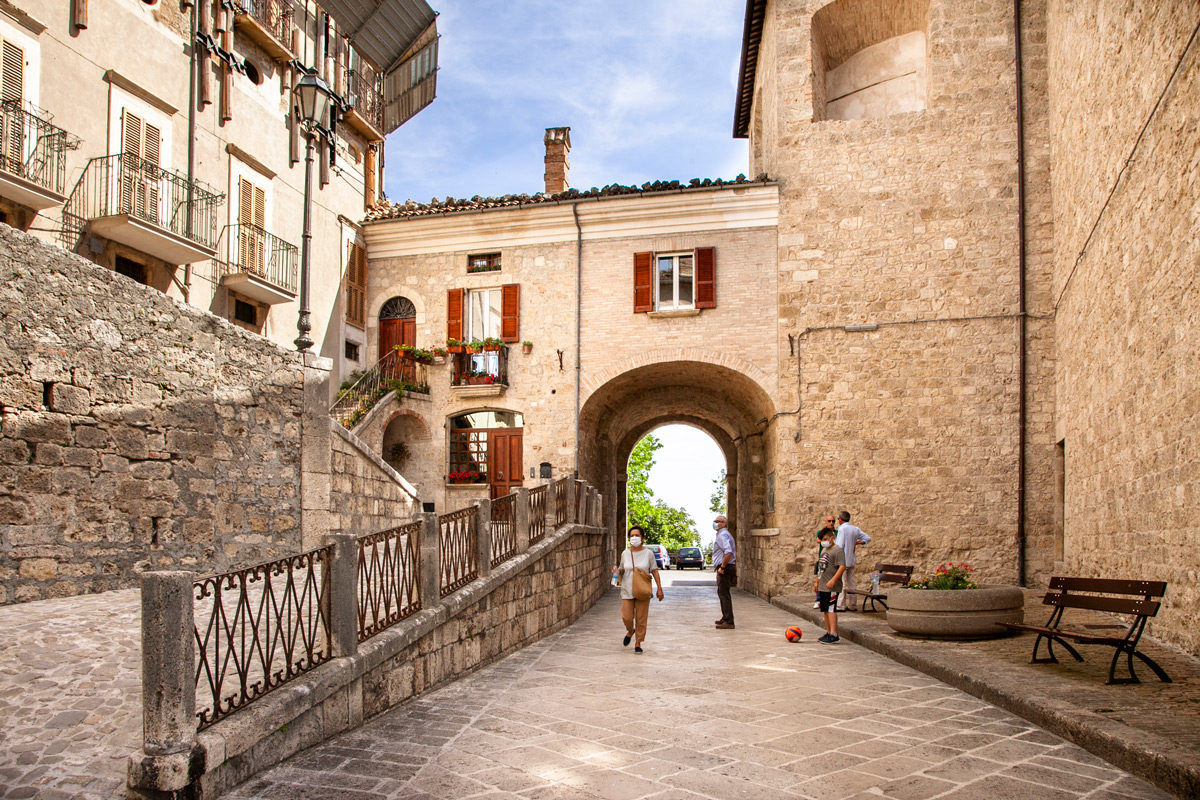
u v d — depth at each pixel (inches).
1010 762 203.3
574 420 791.1
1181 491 353.1
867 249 745.0
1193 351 337.4
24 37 507.2
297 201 759.7
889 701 278.2
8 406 329.1
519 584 424.5
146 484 388.2
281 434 474.3
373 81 879.1
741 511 984.9
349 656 246.1
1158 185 378.0
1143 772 186.9
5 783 178.2
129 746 199.2
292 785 189.9
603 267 804.6
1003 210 727.7
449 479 822.5
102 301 371.6
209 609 344.8
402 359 824.3
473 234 833.5
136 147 585.3
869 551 713.6
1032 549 693.9
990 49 742.5
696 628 521.7
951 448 714.2
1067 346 624.4
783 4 783.1
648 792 183.8
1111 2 460.8
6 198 493.0
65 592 347.3
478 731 239.6
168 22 621.3
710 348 770.2
